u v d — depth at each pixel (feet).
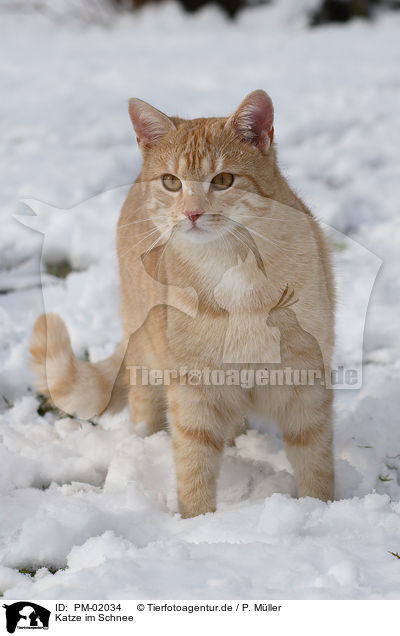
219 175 10.57
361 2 67.15
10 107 36.55
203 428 11.29
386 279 19.92
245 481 12.23
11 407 14.90
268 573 8.54
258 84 41.37
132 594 8.15
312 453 11.43
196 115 33.35
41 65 48.91
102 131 32.17
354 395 14.73
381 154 29.84
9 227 22.21
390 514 10.01
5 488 11.80
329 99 37.50
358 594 8.01
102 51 55.57
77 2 72.69
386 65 46.14
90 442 12.96
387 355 16.61
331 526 9.88
